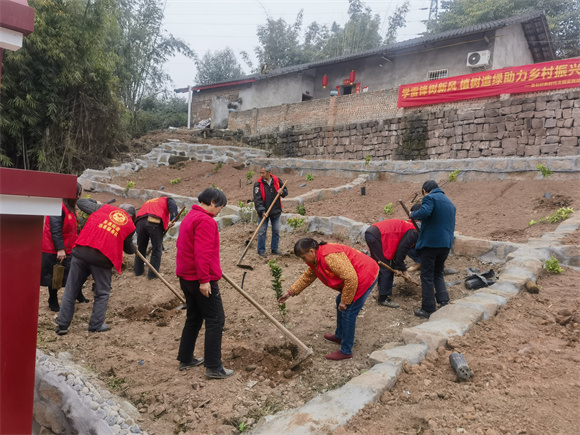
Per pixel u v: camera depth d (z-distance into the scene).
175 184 14.55
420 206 4.89
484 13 22.88
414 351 3.77
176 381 3.81
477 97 12.27
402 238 5.21
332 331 4.72
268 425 2.95
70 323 5.04
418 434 2.79
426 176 10.58
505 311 4.64
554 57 19.58
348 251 4.07
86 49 15.40
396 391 3.29
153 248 6.78
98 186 14.76
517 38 17.52
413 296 5.56
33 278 2.30
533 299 4.93
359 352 4.19
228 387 3.69
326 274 4.02
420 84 13.62
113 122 17.27
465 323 4.23
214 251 3.78
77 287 4.82
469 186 9.58
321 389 3.63
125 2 22.44
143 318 5.39
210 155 17.11
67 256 5.55
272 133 18.36
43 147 15.29
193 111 27.16
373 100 15.10
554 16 23.02
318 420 2.91
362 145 15.12
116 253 4.85
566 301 4.80
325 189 10.88
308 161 13.54
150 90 28.28
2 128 14.89
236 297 5.77
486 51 15.94
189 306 3.98
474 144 12.23
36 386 3.80
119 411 3.42
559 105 10.70
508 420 2.83
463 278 5.91
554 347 3.81
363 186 11.15
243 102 24.41
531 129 11.15
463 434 2.72
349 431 2.81
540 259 5.81
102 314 4.92
